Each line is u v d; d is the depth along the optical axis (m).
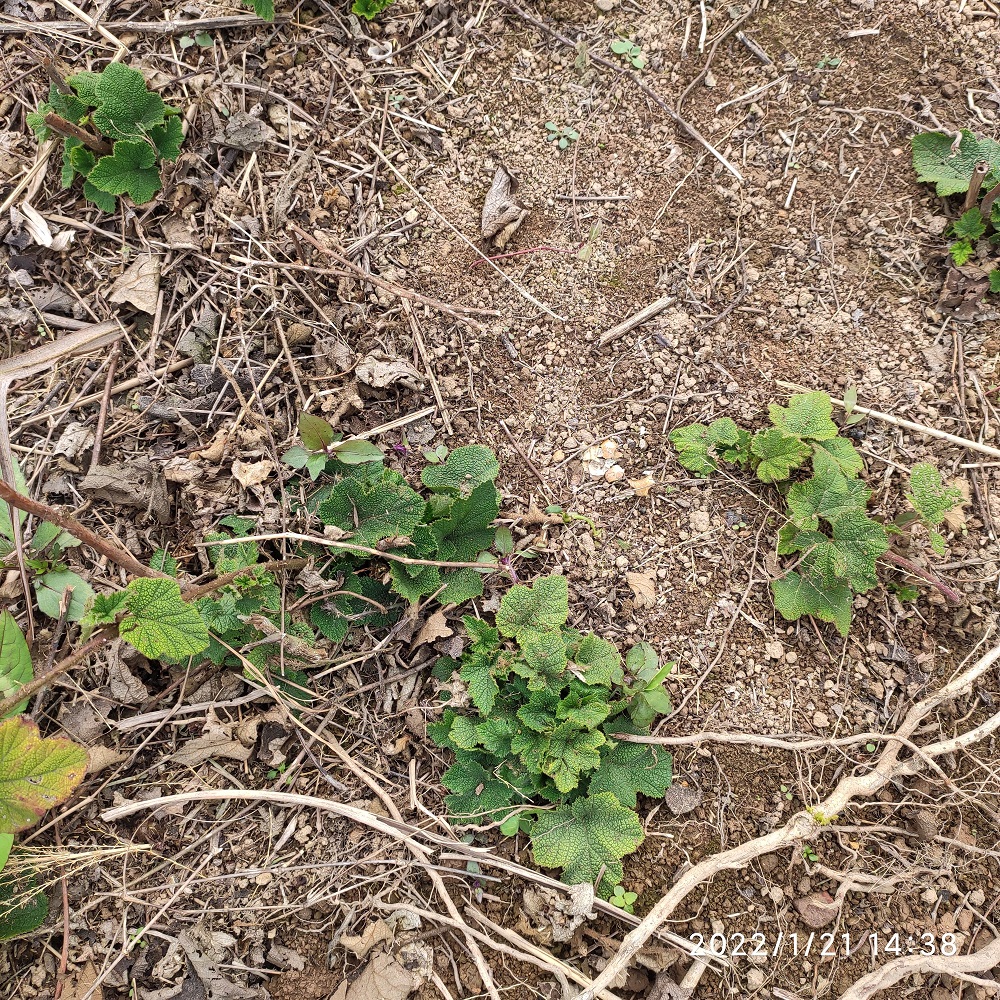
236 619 0.61
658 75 0.74
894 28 0.74
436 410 0.70
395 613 0.66
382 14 0.74
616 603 0.67
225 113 0.71
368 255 0.71
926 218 0.72
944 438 0.69
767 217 0.73
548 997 0.60
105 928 0.60
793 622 0.67
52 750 0.52
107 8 0.72
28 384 0.67
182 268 0.69
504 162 0.73
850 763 0.65
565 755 0.61
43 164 0.69
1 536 0.63
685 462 0.69
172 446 0.66
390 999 0.59
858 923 0.63
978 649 0.67
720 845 0.63
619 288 0.72
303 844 0.62
